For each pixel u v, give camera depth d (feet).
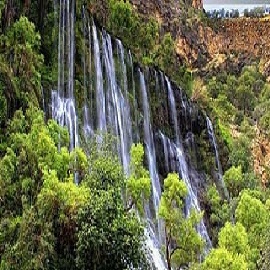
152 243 99.25
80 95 129.90
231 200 142.00
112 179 67.56
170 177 74.54
